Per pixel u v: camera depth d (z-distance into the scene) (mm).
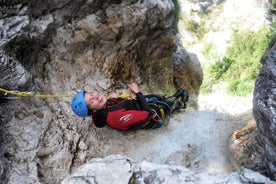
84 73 4797
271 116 2988
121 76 5332
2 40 3518
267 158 3301
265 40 12703
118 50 5176
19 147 3555
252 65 11977
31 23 3922
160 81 6504
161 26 5523
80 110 3953
